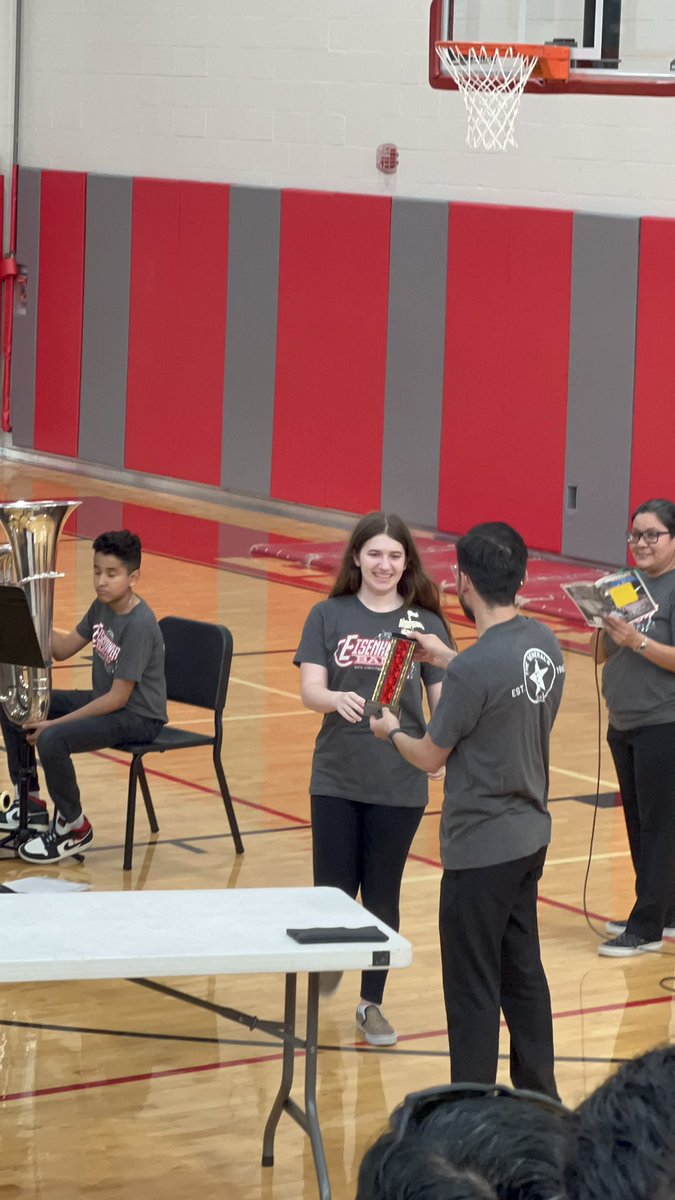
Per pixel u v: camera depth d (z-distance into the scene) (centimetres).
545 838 478
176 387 1920
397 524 559
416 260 1639
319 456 1767
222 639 776
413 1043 579
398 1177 101
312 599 1385
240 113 1820
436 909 720
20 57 2062
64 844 757
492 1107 105
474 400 1605
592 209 1505
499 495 1595
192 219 1866
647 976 649
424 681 569
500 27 1112
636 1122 98
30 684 734
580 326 1503
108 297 1988
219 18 1825
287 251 1766
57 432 2091
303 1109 521
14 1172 471
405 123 1656
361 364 1709
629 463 1480
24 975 396
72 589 1389
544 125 1532
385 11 1658
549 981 641
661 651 631
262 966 410
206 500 1906
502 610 473
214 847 792
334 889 472
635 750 657
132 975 402
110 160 1980
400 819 556
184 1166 479
